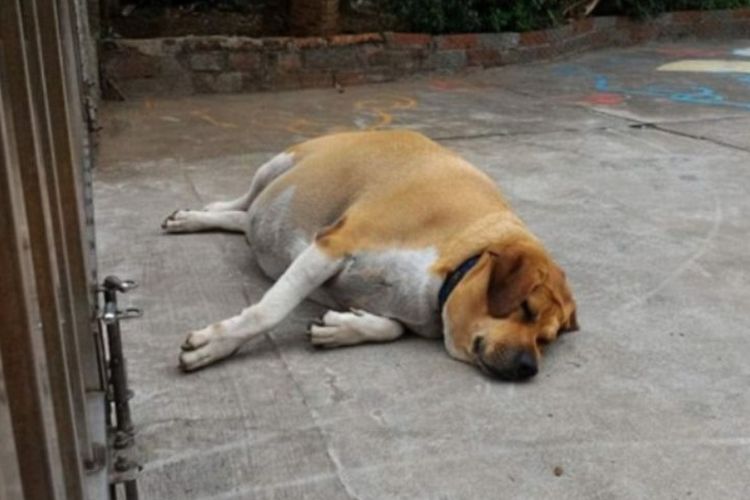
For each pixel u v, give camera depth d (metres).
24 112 1.33
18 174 1.25
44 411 1.20
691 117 7.26
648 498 2.21
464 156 5.82
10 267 1.12
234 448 2.35
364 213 2.99
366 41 9.08
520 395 2.68
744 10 13.04
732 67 10.12
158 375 2.72
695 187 5.12
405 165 3.17
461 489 2.22
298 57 8.75
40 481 1.20
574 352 2.99
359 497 2.17
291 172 3.43
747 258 3.95
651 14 12.05
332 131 6.64
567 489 2.24
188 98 8.17
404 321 2.99
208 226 4.04
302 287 2.88
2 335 1.13
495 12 9.97
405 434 2.46
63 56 2.33
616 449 2.42
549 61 10.55
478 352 2.78
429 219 2.95
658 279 3.67
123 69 8.02
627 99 8.13
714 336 3.14
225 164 5.51
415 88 8.83
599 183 5.18
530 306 2.74
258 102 7.96
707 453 2.42
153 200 4.65
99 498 1.60
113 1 9.17
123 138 6.29
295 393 2.64
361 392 2.67
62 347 1.39
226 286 3.45
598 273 3.72
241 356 2.86
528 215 4.51
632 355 2.98
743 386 2.79
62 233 1.63
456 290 2.83
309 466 2.29
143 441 2.36
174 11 9.64
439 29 9.68
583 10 11.42
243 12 9.87
